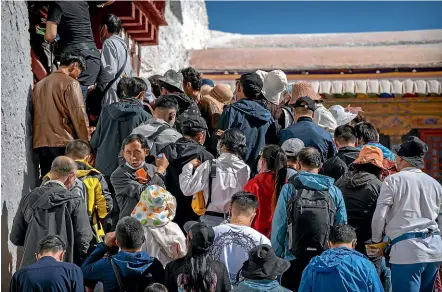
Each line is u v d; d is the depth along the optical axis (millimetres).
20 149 8562
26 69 8984
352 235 6469
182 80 9906
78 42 10000
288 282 7074
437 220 7660
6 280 7949
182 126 8266
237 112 8727
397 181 7512
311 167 7227
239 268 6516
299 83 10555
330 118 10414
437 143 19391
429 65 18734
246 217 6742
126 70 10430
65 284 6270
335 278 6266
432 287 7613
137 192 7477
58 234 7031
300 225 6906
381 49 19531
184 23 20625
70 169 7227
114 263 6371
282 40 21406
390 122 19406
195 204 7691
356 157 8484
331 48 19797
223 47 21625
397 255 7422
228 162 7676
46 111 8961
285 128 8742
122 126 8656
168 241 6945
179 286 6102
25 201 7180
